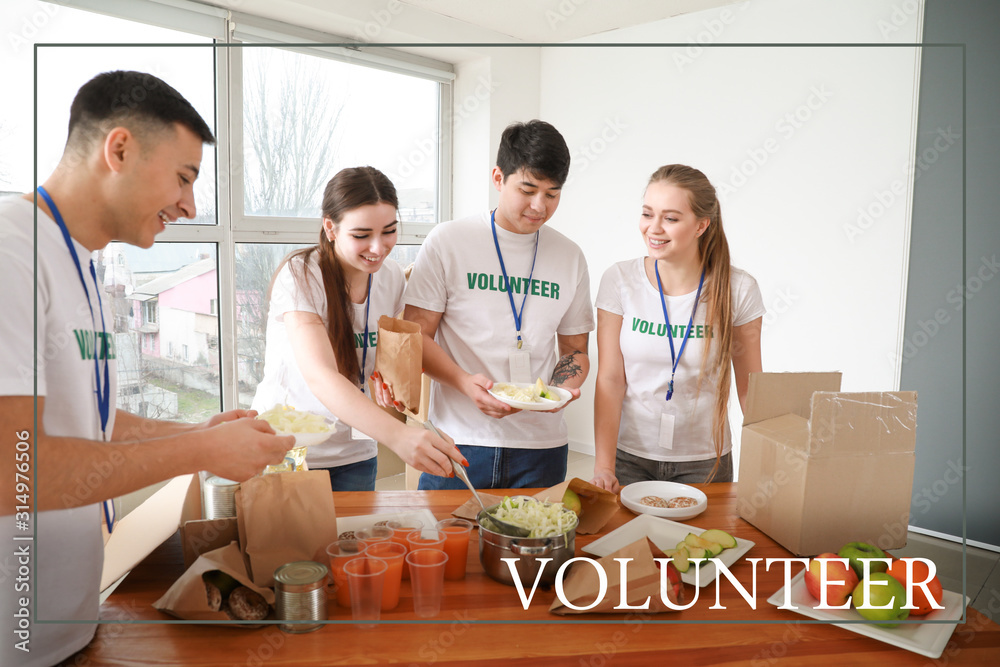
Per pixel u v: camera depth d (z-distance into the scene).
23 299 0.75
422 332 1.65
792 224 2.18
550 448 1.70
